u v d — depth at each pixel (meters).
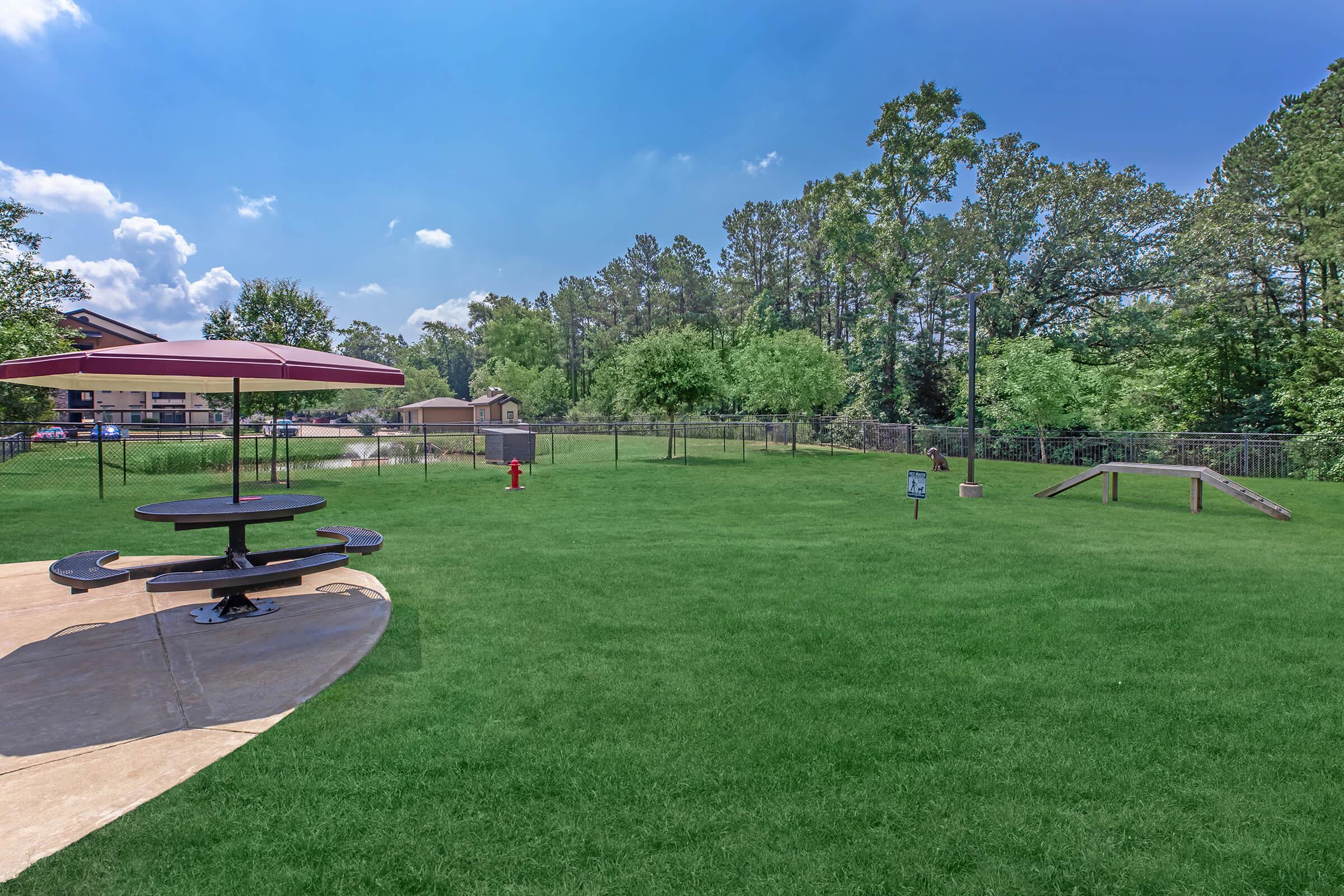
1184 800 2.95
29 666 4.48
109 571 5.07
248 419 23.22
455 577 7.12
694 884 2.40
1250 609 6.03
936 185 40.12
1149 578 7.25
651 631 5.32
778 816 2.81
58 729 3.57
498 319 90.31
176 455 19.98
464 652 4.80
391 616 5.70
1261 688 4.23
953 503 14.30
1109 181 37.47
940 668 4.55
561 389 71.69
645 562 7.95
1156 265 36.38
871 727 3.64
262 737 3.49
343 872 2.46
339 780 3.08
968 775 3.15
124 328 48.53
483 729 3.59
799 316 66.44
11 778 3.07
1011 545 9.28
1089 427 30.77
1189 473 13.19
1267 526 11.40
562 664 4.59
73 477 18.03
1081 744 3.46
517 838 2.66
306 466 22.81
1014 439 30.44
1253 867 2.51
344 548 6.02
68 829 2.69
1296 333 28.22
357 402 82.31
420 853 2.57
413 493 15.36
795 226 66.38
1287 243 27.92
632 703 3.94
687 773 3.15
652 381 26.73
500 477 19.61
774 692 4.13
